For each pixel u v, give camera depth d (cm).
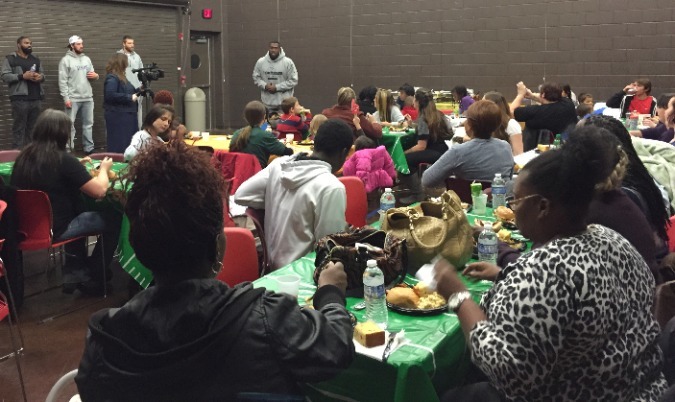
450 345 182
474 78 1015
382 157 539
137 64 973
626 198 206
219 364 108
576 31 923
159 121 469
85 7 988
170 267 114
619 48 896
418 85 1066
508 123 521
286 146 581
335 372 117
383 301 190
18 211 363
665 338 161
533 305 132
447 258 223
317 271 211
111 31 1030
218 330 108
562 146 148
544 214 146
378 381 170
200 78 1219
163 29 1109
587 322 132
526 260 139
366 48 1104
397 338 176
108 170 406
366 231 226
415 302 199
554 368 137
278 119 704
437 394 176
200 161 116
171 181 112
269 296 118
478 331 138
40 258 484
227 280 252
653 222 239
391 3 1067
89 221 388
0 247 316
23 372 309
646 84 754
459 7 1009
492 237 240
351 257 207
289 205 270
